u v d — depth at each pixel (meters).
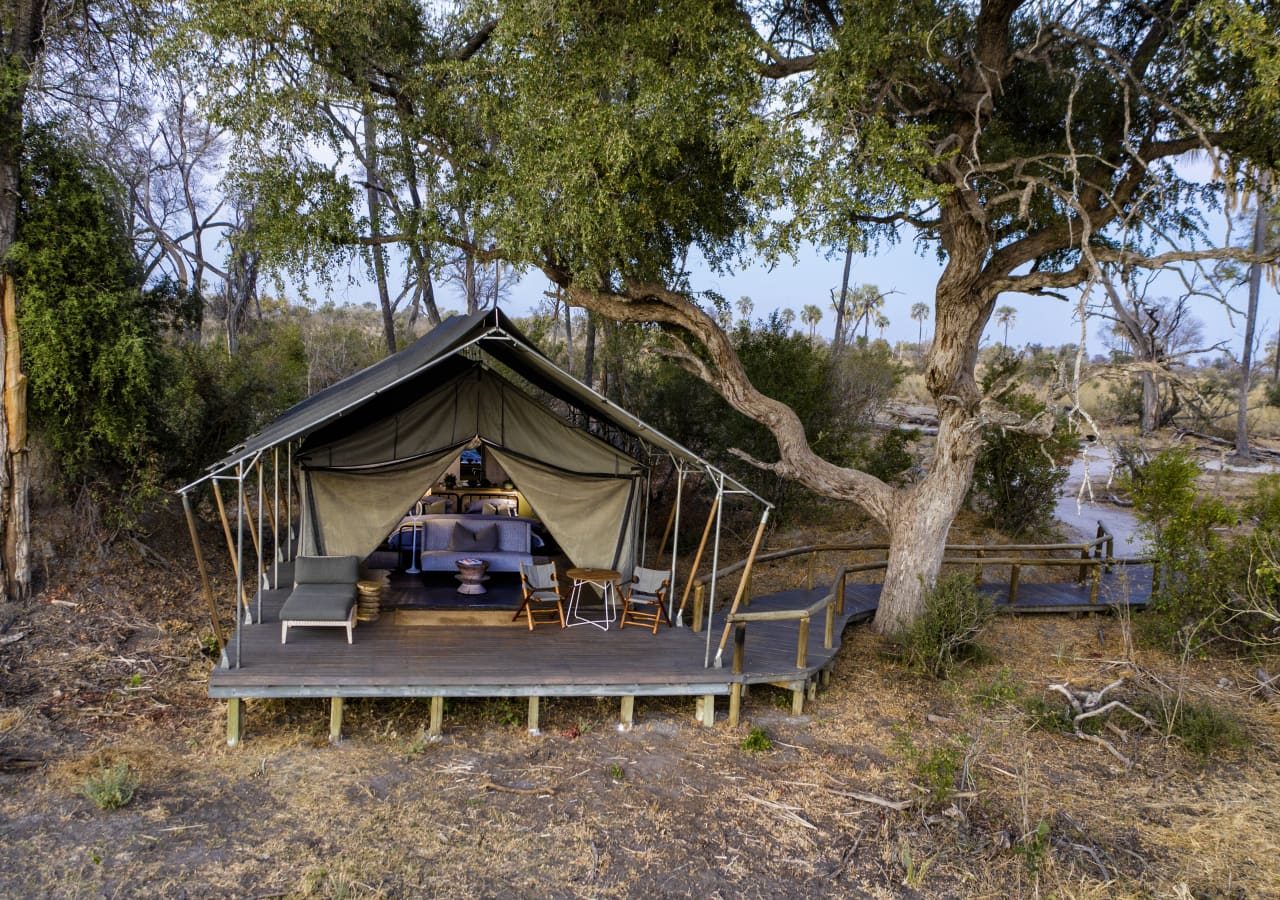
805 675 8.65
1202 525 11.05
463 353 10.21
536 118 9.13
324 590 8.79
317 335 29.41
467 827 6.18
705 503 18.11
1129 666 10.19
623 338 16.42
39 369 10.07
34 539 10.91
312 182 9.98
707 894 5.55
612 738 7.96
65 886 5.20
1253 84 8.18
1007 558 15.92
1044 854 6.11
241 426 13.53
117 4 10.93
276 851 5.72
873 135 8.02
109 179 10.74
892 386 22.45
